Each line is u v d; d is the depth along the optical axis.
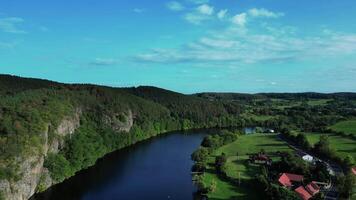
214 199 145.88
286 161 182.38
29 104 196.12
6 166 140.38
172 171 193.38
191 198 151.88
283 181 160.12
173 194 156.62
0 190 132.00
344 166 194.88
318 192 147.25
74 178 180.75
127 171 194.00
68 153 192.12
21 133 159.00
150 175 186.00
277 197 136.00
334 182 165.62
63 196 153.88
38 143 164.25
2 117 165.75
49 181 166.50
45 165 169.62
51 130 185.88
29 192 151.00
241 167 195.62
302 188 148.00
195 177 175.75
